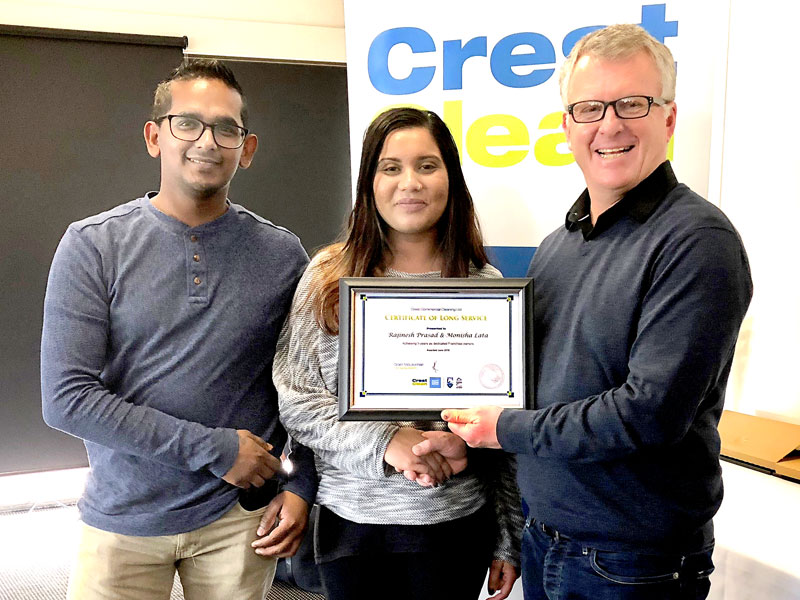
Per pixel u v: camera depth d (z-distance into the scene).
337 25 3.08
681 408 0.97
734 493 1.58
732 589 1.45
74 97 2.84
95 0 2.84
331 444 1.22
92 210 2.91
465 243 1.34
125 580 1.32
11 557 2.67
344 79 3.12
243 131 1.33
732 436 1.76
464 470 1.27
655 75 1.06
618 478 1.07
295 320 1.33
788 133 1.86
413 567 1.21
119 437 1.22
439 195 1.27
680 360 0.96
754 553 1.40
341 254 1.34
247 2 2.99
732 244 0.99
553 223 1.81
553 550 1.15
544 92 1.76
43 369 1.26
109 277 1.28
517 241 1.84
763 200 1.92
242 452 1.27
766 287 1.93
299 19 3.05
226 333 1.33
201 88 1.27
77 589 1.32
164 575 1.36
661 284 1.00
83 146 2.87
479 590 1.32
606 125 1.06
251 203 3.07
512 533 1.37
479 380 1.19
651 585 1.06
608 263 1.09
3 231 2.85
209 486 1.31
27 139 2.82
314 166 3.12
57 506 3.09
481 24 1.77
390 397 1.19
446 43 1.80
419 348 1.19
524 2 1.74
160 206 1.36
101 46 2.84
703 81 1.72
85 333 1.25
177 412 1.30
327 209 3.15
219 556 1.35
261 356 1.38
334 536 1.24
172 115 1.27
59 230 2.90
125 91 2.88
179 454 1.24
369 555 1.22
